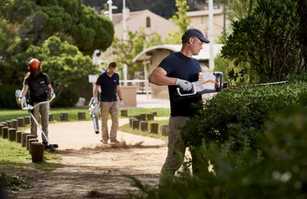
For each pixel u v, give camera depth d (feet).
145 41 261.65
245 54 40.27
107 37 180.65
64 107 151.84
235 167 12.62
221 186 10.05
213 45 156.04
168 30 332.60
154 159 53.98
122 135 77.92
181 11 248.73
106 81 66.54
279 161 8.61
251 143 20.67
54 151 60.18
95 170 46.60
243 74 40.96
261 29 39.75
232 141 20.40
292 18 39.65
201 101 29.14
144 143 67.51
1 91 147.33
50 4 164.66
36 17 154.10
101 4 317.22
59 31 162.50
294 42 39.91
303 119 8.69
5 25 148.15
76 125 98.43
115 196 33.96
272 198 8.64
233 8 51.03
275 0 39.81
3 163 50.19
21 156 55.01
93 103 77.92
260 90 28.02
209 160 15.15
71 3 169.07
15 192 35.29
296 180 8.43
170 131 30.09
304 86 29.53
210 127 24.94
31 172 44.96
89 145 66.13
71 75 148.15
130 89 148.25
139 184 17.08
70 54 151.12
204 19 301.22
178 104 30.07
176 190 12.60
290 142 8.55
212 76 30.32
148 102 172.14
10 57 150.92
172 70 30.60
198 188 11.07
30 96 60.95
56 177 41.86
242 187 8.87
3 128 73.46
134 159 54.13
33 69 60.75
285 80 37.96
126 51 248.11
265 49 40.06
